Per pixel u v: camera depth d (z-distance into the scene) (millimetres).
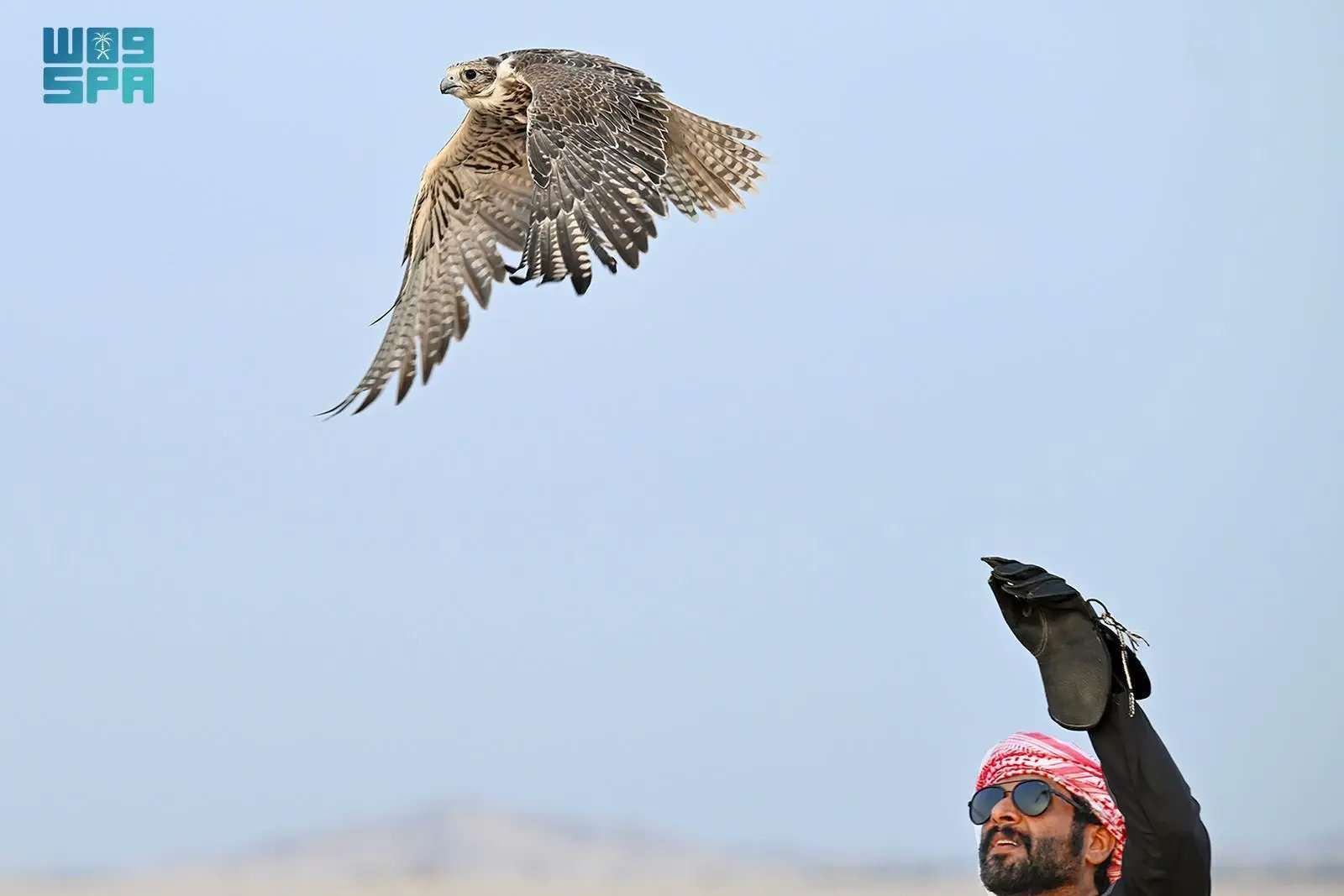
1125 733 5758
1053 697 5785
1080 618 5793
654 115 11273
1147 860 5734
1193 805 5738
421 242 11766
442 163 11711
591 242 10750
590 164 10906
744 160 12227
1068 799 6598
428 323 11648
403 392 11484
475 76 11445
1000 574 5824
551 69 11375
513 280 11570
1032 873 6602
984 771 6855
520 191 11711
